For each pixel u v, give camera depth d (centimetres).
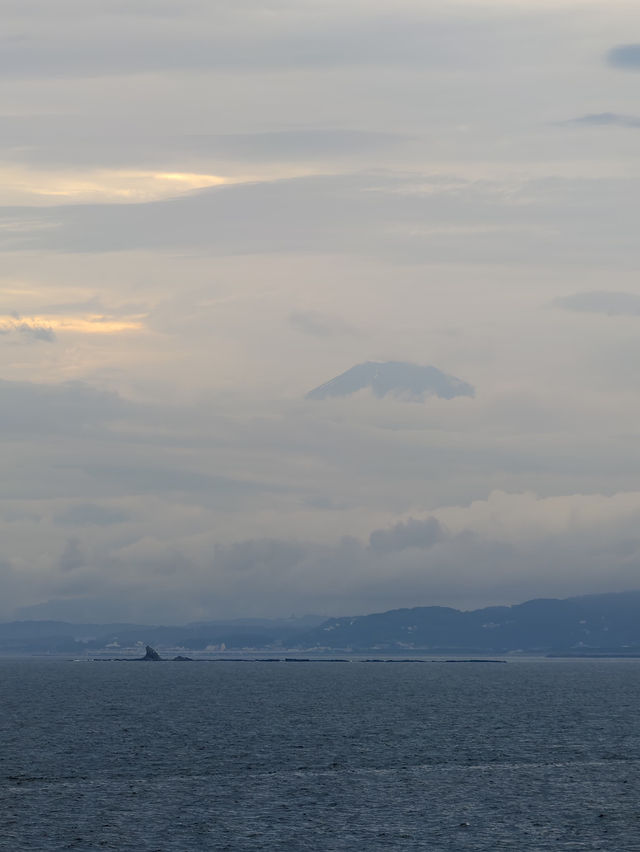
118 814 10850
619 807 11362
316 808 11231
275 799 11700
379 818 10775
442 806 11375
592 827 10438
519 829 10338
